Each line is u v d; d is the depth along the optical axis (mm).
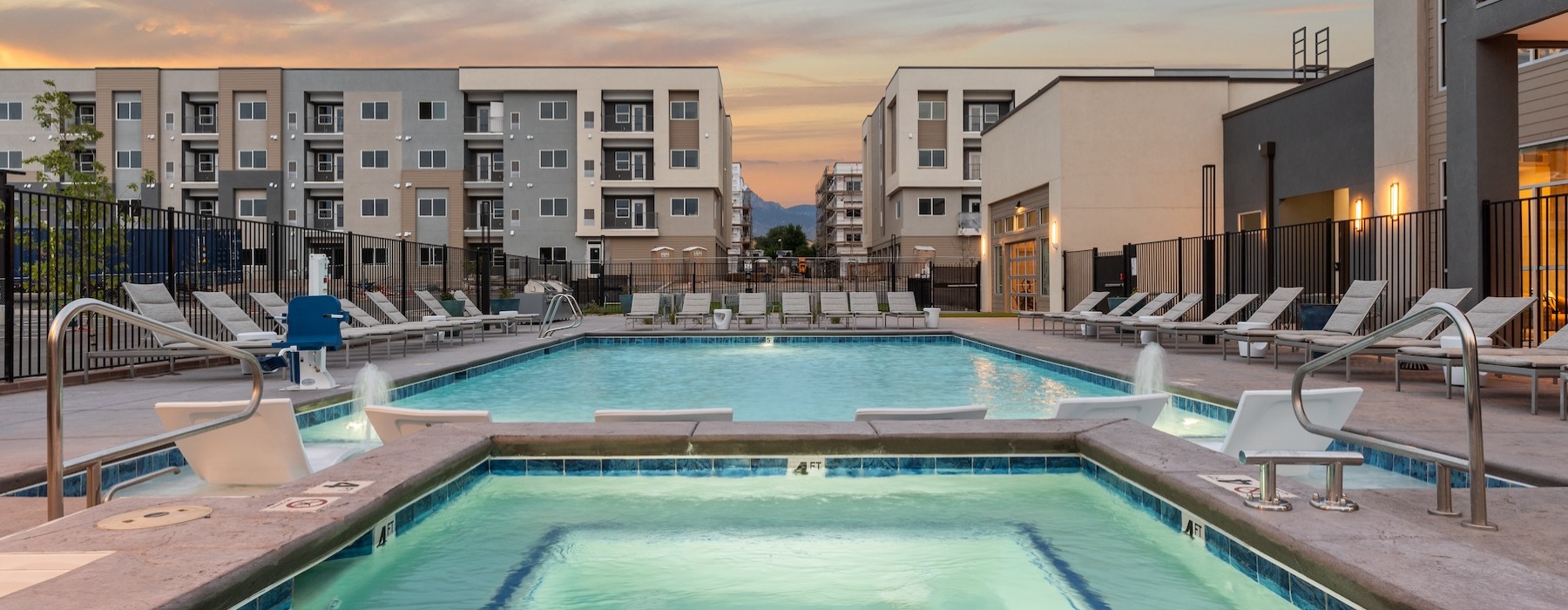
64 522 2363
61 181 16469
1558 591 1839
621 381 9086
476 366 9273
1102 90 16516
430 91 36938
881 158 43000
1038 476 3996
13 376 6738
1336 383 6855
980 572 2811
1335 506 2553
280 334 8906
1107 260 16234
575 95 37688
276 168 36406
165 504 2586
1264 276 13055
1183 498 2912
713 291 27609
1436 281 10336
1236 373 7672
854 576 2770
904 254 37750
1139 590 2639
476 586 2701
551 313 13773
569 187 37656
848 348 13359
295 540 2242
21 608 1717
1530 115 10023
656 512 3525
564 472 3988
